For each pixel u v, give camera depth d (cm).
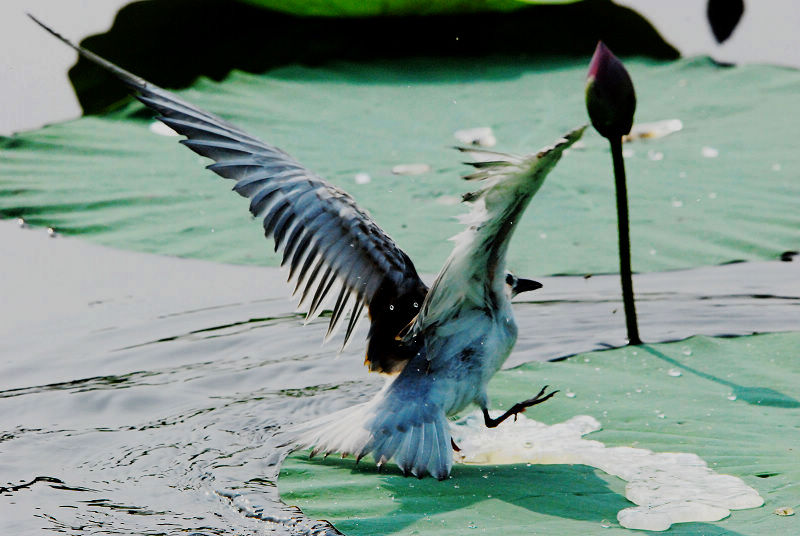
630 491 706
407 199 1208
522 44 1641
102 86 1512
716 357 949
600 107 920
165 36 1547
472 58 1638
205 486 746
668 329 1039
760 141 1361
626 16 1638
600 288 1198
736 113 1444
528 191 658
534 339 1035
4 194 1238
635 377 915
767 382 885
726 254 1100
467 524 662
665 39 1638
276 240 703
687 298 1136
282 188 711
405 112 1427
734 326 1038
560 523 659
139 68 1523
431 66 1603
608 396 877
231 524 686
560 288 1205
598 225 1191
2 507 722
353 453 737
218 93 1477
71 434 852
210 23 1566
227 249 1127
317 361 1007
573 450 781
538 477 736
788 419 812
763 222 1169
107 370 988
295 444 784
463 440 813
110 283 1166
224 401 916
